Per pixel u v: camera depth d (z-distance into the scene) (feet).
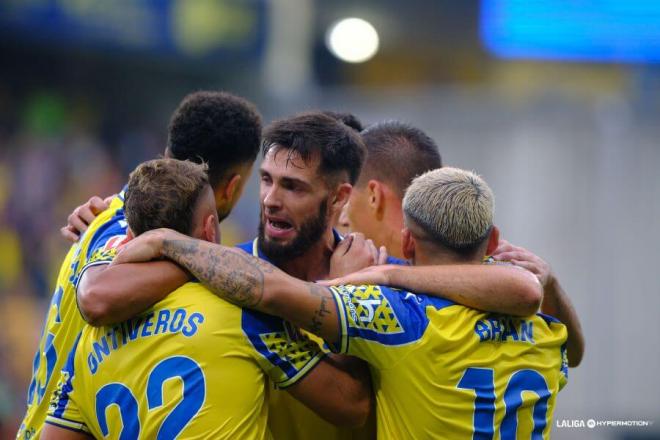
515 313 32.32
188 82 157.99
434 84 166.09
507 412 32.22
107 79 155.02
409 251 34.24
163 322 30.83
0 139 140.87
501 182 102.63
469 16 149.69
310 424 34.45
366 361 32.86
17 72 149.07
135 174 32.58
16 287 126.82
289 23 145.89
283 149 33.94
